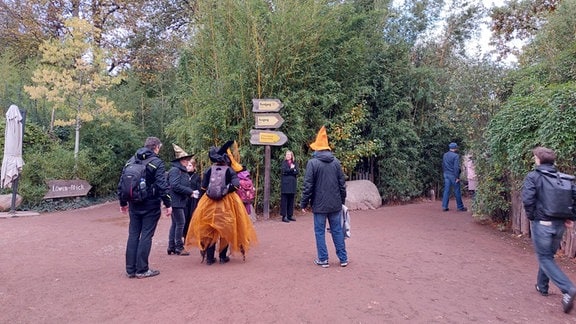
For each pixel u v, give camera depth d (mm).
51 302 4461
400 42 13547
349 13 12336
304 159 11203
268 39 10375
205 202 5891
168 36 22859
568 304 4340
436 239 7844
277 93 10531
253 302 4449
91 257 6535
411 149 13539
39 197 12383
